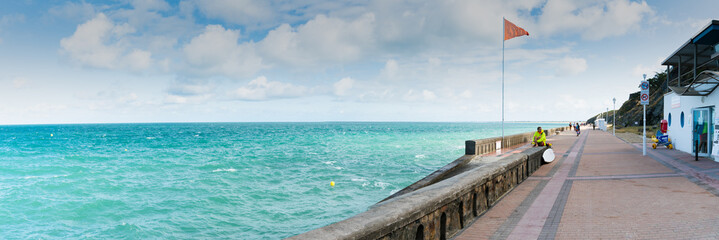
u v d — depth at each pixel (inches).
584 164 649.0
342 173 1037.2
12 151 2132.1
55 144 2797.7
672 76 1964.8
